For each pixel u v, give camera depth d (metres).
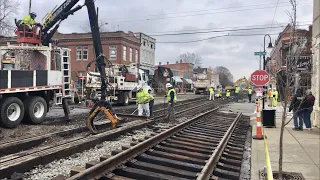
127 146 7.84
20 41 13.83
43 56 13.20
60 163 6.99
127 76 24.80
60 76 13.67
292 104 12.23
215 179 6.11
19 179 5.78
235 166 7.31
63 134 10.34
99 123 12.16
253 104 31.48
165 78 51.75
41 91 13.13
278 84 9.50
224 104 30.98
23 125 12.32
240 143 10.46
